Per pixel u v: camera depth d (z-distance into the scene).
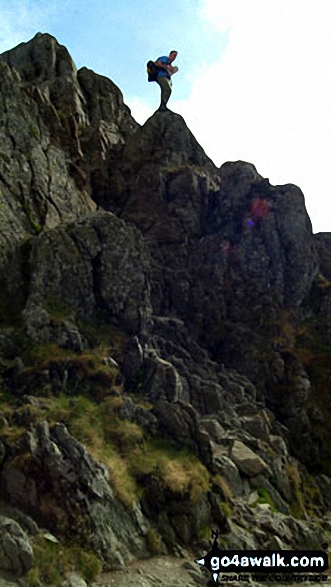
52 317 30.61
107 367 29.81
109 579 18.38
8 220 35.59
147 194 50.41
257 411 36.50
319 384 40.75
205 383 35.78
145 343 35.34
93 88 58.47
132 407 27.62
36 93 46.66
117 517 21.00
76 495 20.47
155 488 22.77
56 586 17.19
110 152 53.03
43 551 18.14
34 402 25.28
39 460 21.12
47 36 57.00
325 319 46.81
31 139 42.44
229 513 24.53
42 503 20.19
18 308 32.06
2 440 21.81
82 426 24.67
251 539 23.33
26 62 56.62
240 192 52.03
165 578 19.08
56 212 40.06
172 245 48.28
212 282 47.12
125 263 35.72
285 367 41.66
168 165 52.28
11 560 17.28
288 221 49.81
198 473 24.80
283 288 47.66
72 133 48.38
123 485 22.30
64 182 43.00
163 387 31.47
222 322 45.47
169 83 57.88
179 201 50.06
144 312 35.81
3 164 38.53
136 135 53.56
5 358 28.08
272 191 51.75
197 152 56.12
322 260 53.50
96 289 34.59
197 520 22.53
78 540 19.39
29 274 33.47
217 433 31.23
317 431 38.12
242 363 42.19
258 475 28.95
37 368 27.64
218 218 51.28
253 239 49.06
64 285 32.94
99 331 33.12
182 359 39.00
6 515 19.64
